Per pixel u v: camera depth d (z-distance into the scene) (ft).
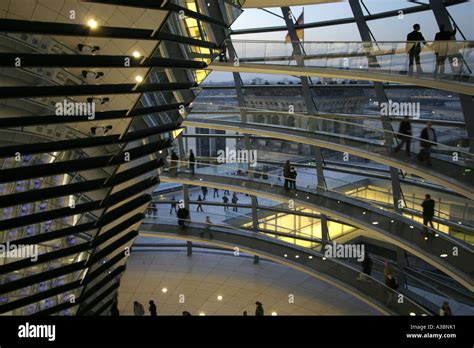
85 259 34.30
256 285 70.69
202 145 77.66
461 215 53.36
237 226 78.13
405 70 45.78
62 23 20.76
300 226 74.28
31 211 27.30
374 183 63.31
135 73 25.85
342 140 57.77
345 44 51.37
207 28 30.55
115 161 29.71
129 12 22.38
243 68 58.03
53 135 24.91
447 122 51.06
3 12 19.03
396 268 63.36
